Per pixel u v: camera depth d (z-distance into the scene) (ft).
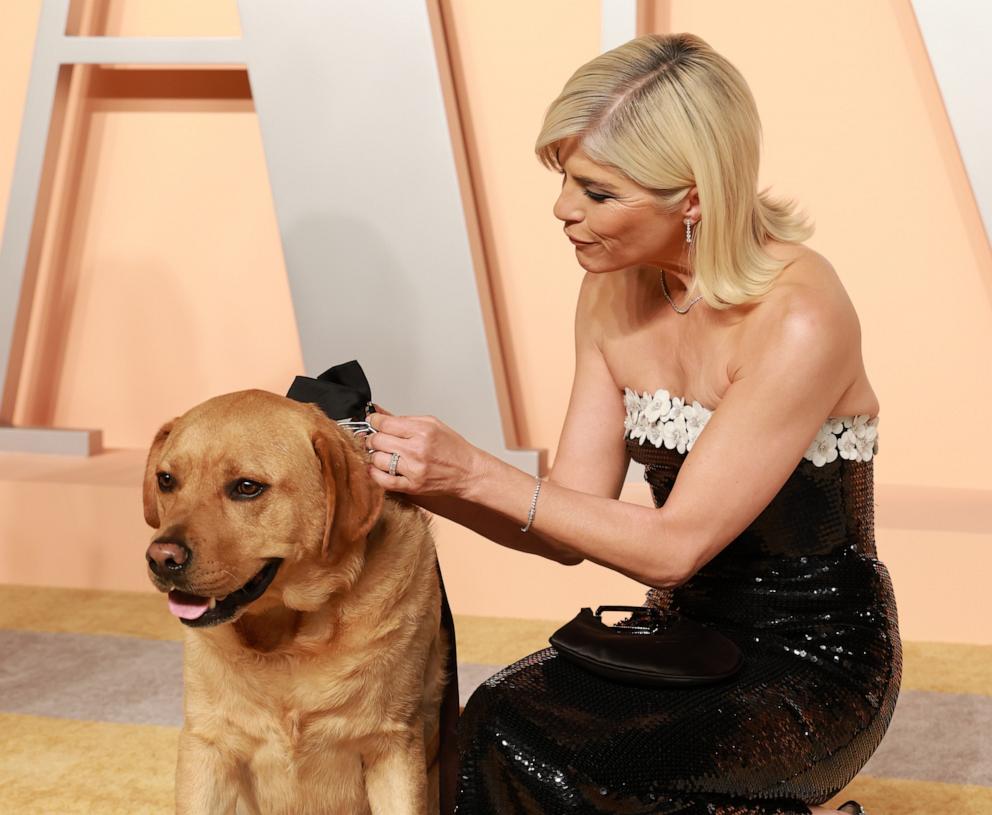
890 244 13.94
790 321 6.49
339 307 13.84
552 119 6.52
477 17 14.35
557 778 5.99
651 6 14.11
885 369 14.11
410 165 13.55
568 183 6.67
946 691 11.00
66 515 13.91
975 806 8.82
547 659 6.78
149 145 15.43
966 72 12.85
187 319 15.58
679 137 6.30
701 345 6.95
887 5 13.69
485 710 6.40
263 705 6.57
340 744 6.74
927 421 14.08
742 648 6.69
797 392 6.44
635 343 7.39
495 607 13.07
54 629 12.58
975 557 12.09
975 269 13.79
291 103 13.76
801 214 7.13
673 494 6.51
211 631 6.51
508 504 6.26
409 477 6.09
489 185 14.57
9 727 10.10
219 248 15.42
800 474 6.77
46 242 15.72
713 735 6.03
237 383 15.56
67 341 15.88
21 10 15.48
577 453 7.75
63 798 8.80
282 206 13.88
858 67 13.80
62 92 14.84
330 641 6.49
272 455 6.06
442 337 13.61
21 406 16.06
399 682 6.78
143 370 15.76
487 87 14.43
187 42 14.05
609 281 7.64
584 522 6.29
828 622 6.73
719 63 6.53
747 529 6.85
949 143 13.67
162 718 10.33
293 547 6.12
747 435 6.45
